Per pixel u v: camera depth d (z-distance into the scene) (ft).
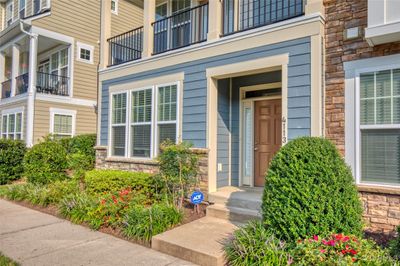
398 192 12.47
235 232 12.03
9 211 19.15
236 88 21.11
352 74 14.08
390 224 12.71
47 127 36.32
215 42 18.40
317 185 10.82
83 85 40.16
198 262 11.52
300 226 10.66
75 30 39.37
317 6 14.79
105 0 26.86
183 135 19.93
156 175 18.54
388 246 10.78
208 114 18.70
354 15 14.20
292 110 15.14
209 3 19.03
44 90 37.78
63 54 40.60
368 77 13.70
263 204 11.86
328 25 14.96
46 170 24.50
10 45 40.60
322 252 9.61
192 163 17.81
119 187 19.86
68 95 38.55
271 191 11.53
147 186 19.15
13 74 39.78
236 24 20.15
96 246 13.24
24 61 46.26
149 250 12.87
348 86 14.16
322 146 11.64
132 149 23.59
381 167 13.20
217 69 18.31
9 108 40.37
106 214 15.75
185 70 20.07
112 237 14.39
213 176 18.74
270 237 10.96
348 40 14.29
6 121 41.37
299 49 15.14
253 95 21.17
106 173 21.02
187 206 18.53
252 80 20.51
